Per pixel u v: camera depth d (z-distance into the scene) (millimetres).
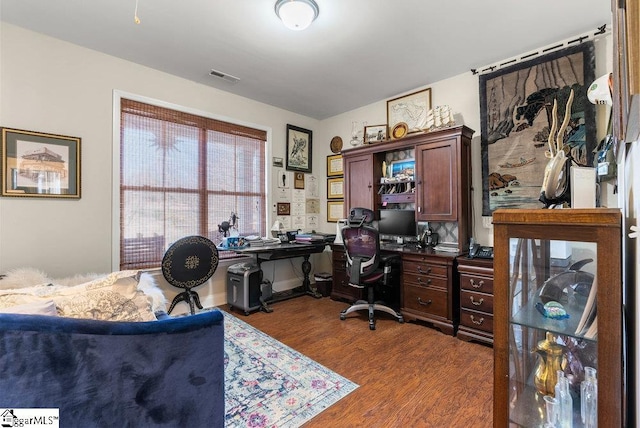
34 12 2199
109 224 2838
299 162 4465
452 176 2936
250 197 3938
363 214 3459
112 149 2848
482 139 2963
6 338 801
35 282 2148
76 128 2656
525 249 1024
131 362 903
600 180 1963
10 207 2373
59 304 1077
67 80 2605
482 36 2484
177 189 3299
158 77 3129
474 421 1580
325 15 2205
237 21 2291
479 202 3051
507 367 1049
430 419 1599
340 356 2291
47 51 2506
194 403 995
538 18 2250
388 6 2105
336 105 4137
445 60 2887
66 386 844
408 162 3562
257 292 3355
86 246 2717
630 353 872
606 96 1715
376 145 3574
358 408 1688
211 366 1021
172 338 948
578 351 1002
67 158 2609
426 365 2152
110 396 885
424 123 3211
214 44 2615
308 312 3322
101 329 873
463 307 2598
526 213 988
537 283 1042
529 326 1051
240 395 1800
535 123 2648
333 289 3836
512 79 2781
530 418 1063
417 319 2914
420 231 3525
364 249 2965
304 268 4098
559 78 2527
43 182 2498
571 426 1003
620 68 713
